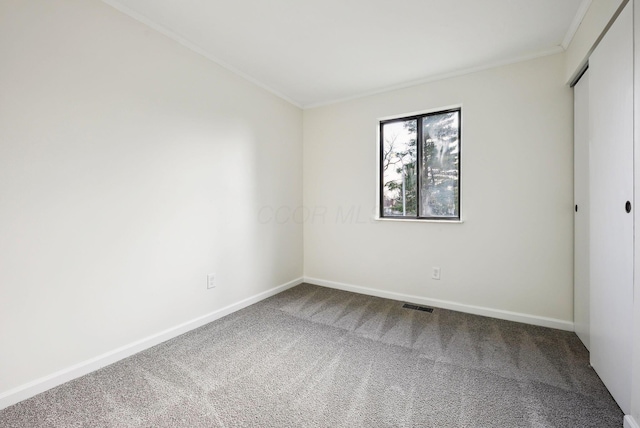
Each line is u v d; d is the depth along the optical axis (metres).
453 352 1.91
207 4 1.77
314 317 2.52
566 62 2.15
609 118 1.44
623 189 1.31
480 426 1.26
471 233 2.59
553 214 2.27
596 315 1.62
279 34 2.09
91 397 1.45
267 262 3.06
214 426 1.26
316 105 3.47
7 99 1.36
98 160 1.70
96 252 1.70
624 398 1.32
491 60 2.42
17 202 1.41
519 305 2.42
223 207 2.53
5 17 1.35
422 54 2.34
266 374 1.66
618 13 1.36
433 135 2.87
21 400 1.42
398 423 1.28
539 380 1.59
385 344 2.03
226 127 2.55
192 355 1.88
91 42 1.65
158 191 2.03
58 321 1.55
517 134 2.38
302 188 3.60
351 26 1.99
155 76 1.99
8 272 1.38
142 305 1.94
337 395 1.48
